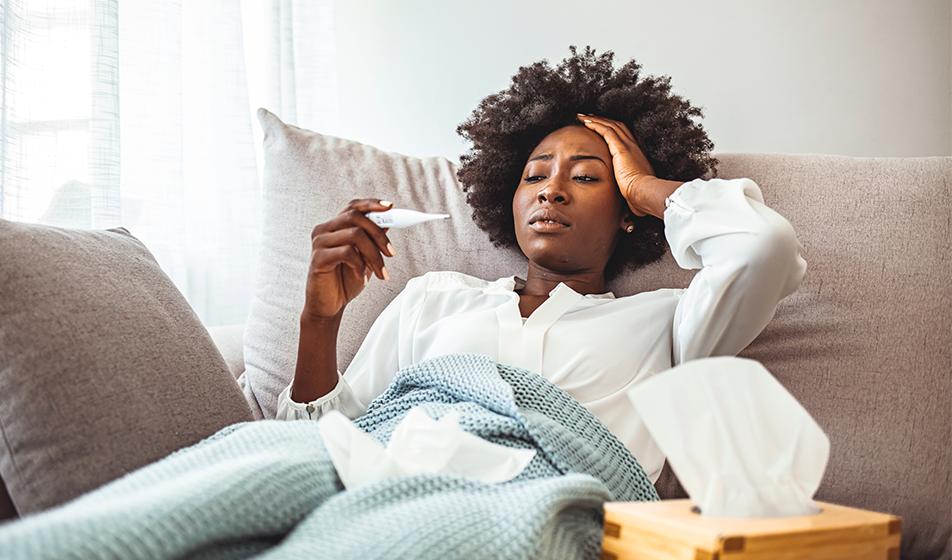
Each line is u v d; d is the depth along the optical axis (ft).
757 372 2.55
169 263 6.35
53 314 3.24
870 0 6.72
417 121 7.47
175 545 2.10
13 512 3.21
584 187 4.51
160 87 6.31
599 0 7.08
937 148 6.64
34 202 5.42
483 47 7.32
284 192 5.23
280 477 2.50
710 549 2.14
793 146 6.79
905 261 4.26
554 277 4.69
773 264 3.57
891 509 3.89
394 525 2.42
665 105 4.93
